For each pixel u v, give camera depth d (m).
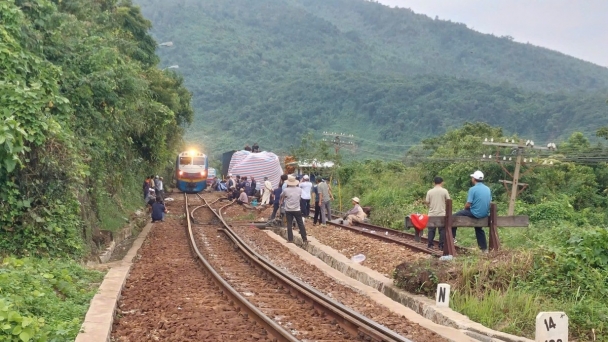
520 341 7.69
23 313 7.47
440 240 15.81
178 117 44.31
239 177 38.59
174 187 62.41
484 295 9.62
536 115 87.25
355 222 24.70
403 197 31.88
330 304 9.15
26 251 11.56
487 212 12.81
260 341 7.62
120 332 7.81
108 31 23.16
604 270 10.04
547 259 10.30
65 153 12.47
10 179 11.69
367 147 85.75
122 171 25.66
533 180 32.00
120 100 17.97
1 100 11.34
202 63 196.62
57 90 13.78
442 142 45.78
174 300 9.84
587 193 30.48
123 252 16.77
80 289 10.09
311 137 41.31
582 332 8.40
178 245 17.80
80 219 13.81
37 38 14.31
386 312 9.30
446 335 7.97
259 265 13.30
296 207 18.61
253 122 119.75
